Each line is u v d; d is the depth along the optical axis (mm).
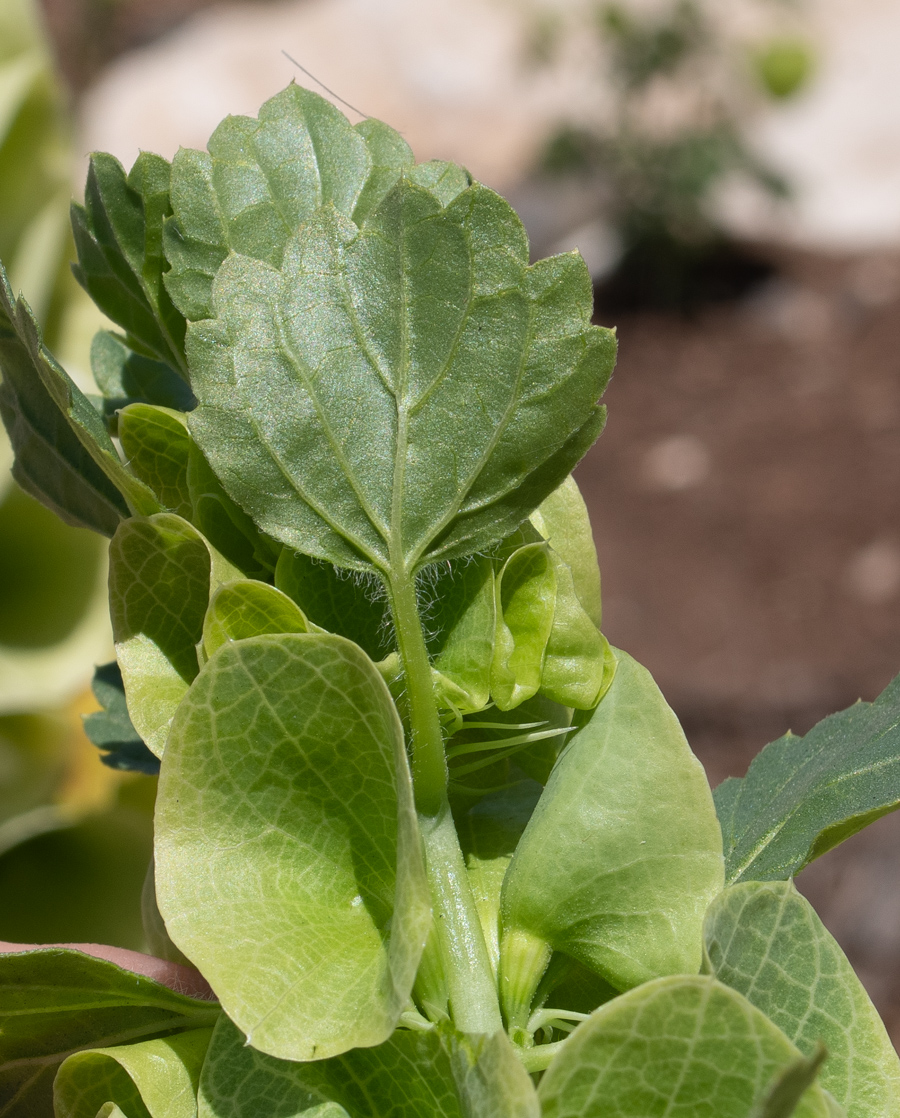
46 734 521
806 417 2057
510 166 2707
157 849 241
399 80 2928
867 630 1598
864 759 265
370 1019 235
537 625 251
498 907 255
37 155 498
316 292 246
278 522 246
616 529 1881
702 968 239
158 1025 256
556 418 246
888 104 2686
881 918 1014
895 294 2320
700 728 1470
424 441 247
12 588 529
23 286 497
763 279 2424
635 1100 230
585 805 250
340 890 245
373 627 256
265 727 241
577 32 2514
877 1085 242
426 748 246
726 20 2600
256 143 257
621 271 2447
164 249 255
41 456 268
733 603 1690
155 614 254
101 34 2424
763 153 2607
